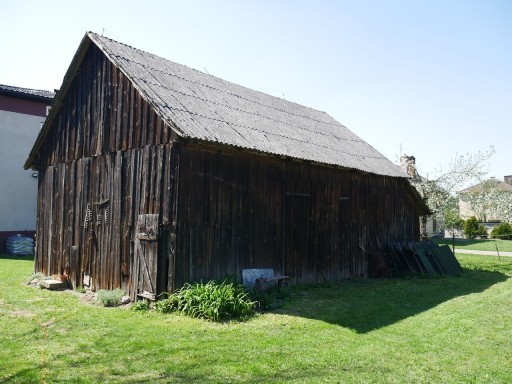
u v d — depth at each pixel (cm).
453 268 1644
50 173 1352
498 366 638
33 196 2203
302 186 1288
